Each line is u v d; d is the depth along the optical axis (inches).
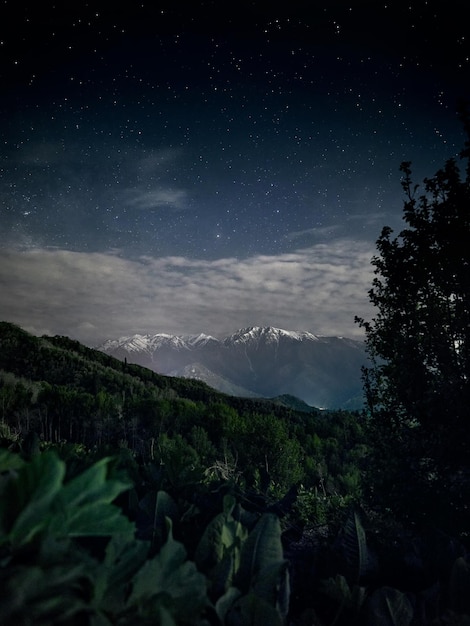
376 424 275.1
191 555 70.5
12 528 35.7
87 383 5895.7
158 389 6368.1
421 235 268.4
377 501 248.1
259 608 50.6
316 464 2240.4
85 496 39.1
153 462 119.6
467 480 232.7
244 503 104.9
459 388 234.7
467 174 261.3
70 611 32.9
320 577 86.1
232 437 2596.0
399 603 69.1
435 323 258.1
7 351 6240.2
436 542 100.5
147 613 40.9
